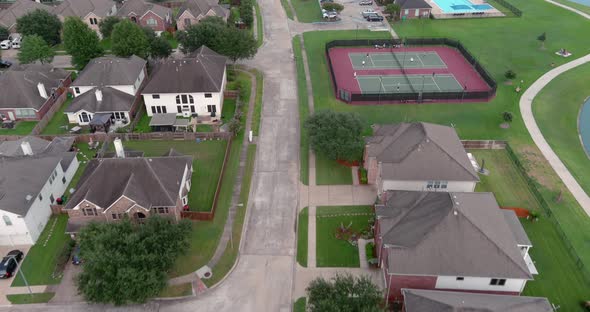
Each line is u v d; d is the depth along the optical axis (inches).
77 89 3262.8
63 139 2861.7
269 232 2290.8
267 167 2751.0
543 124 3181.6
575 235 2258.9
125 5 4734.3
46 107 3299.7
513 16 5157.5
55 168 2453.2
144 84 3585.1
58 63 4089.6
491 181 2615.7
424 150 2353.6
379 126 2876.5
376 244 2142.0
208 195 2532.0
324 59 4178.2
